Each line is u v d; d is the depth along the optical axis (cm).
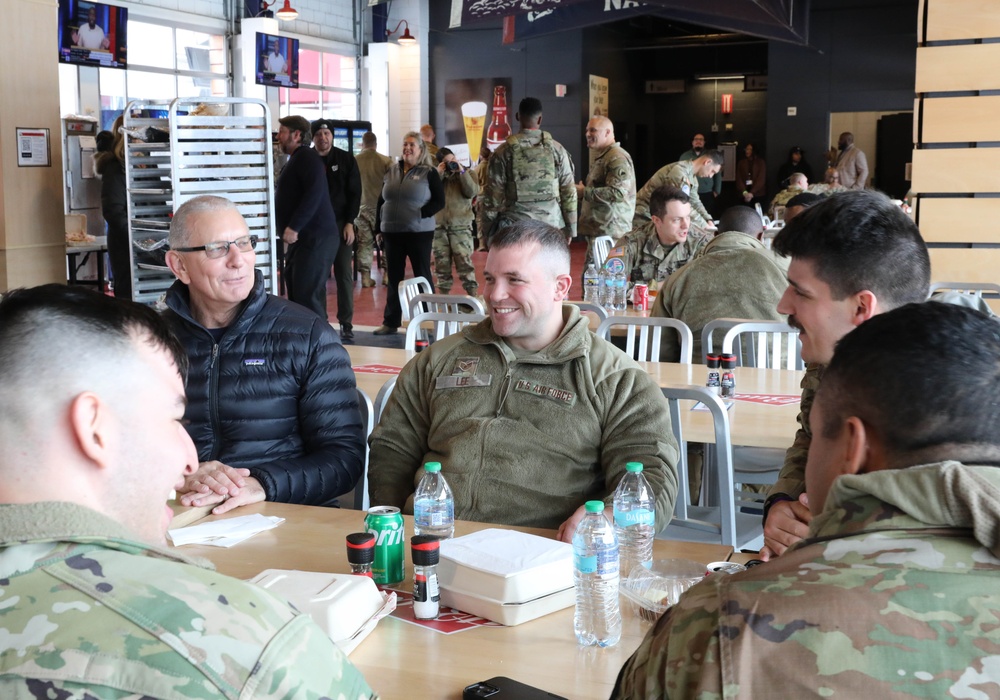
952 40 493
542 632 160
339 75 1683
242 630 86
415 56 1752
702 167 940
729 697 85
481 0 981
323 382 276
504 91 1769
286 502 246
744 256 416
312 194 714
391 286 853
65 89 1169
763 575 93
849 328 181
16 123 624
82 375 93
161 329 102
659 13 1055
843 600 87
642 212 770
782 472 218
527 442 236
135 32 1273
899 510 91
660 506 222
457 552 173
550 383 239
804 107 1653
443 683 143
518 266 234
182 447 102
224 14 1414
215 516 219
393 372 382
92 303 97
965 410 93
